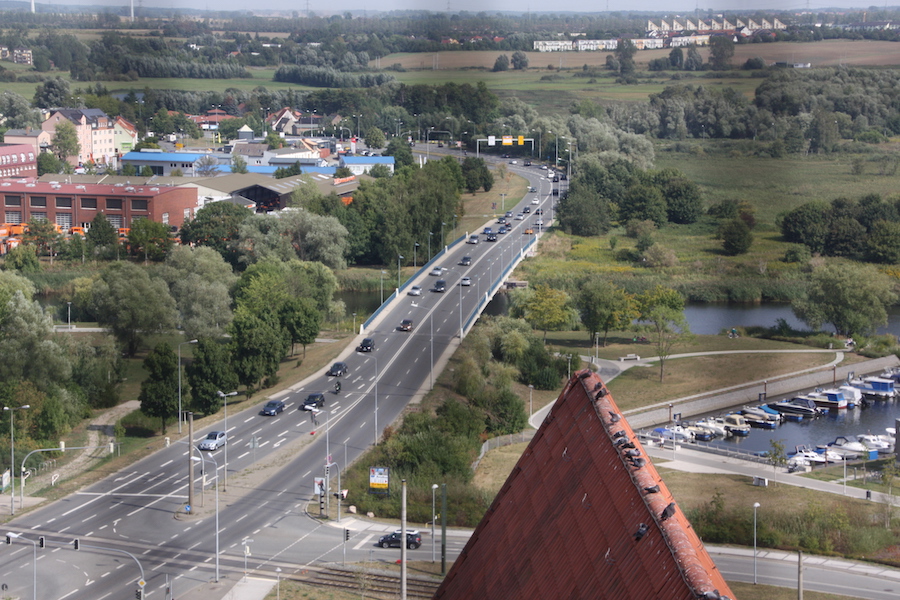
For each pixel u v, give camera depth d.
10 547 83.56
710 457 111.25
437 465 99.06
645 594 22.86
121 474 103.25
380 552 83.31
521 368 140.38
